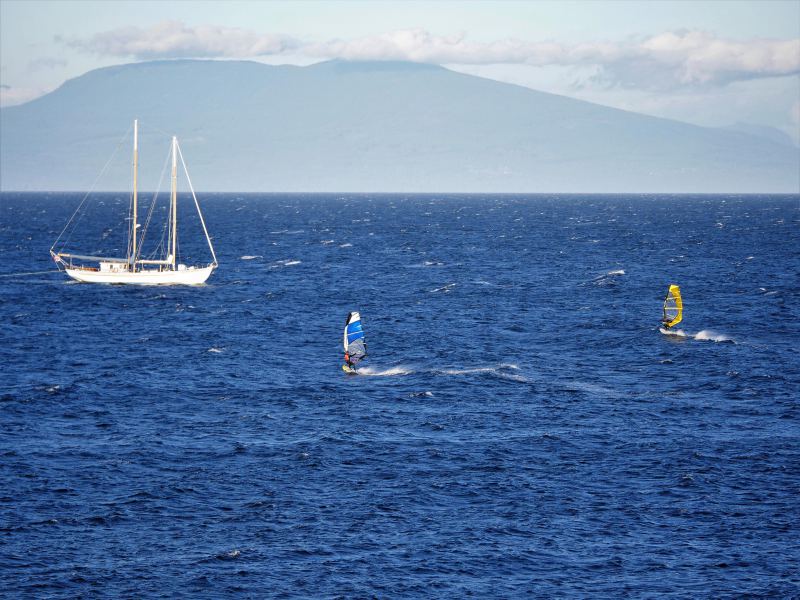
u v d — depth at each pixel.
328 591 159.88
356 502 196.00
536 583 163.00
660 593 159.62
